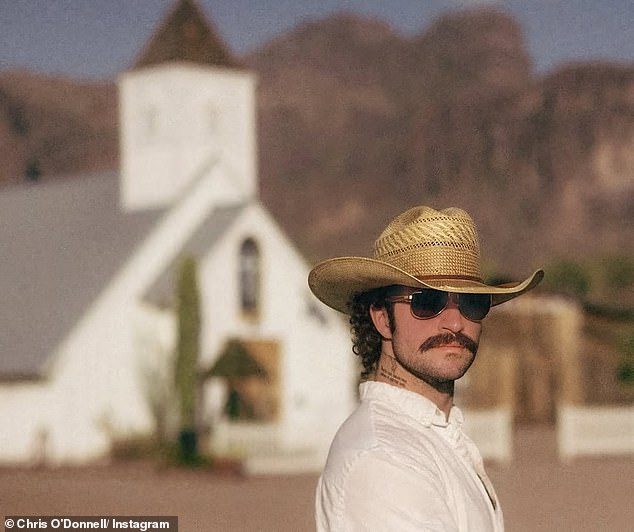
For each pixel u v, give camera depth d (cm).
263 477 5347
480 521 700
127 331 6975
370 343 784
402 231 770
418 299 745
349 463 684
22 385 6769
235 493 4500
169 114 7781
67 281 7306
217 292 6969
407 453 687
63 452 6725
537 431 8419
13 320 7225
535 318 9144
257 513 3788
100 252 7388
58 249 7731
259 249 7144
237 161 8031
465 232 770
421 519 657
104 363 6894
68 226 7981
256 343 7056
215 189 7606
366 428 709
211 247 6981
